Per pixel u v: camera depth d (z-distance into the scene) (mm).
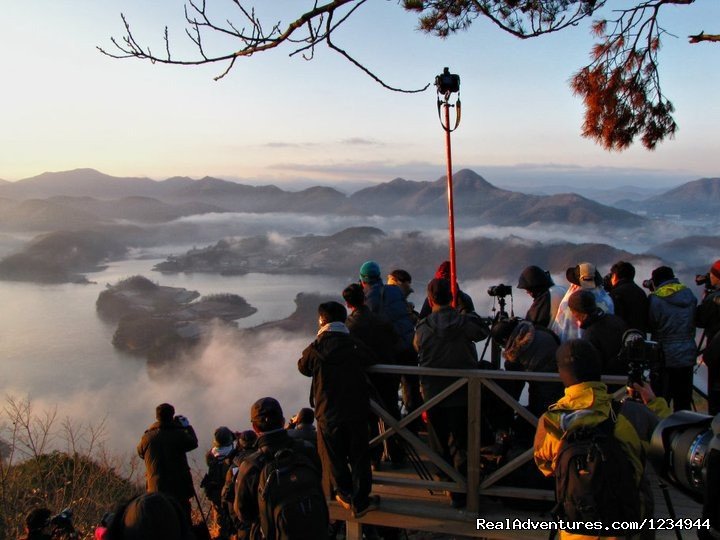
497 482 4453
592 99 6121
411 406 5469
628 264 5559
